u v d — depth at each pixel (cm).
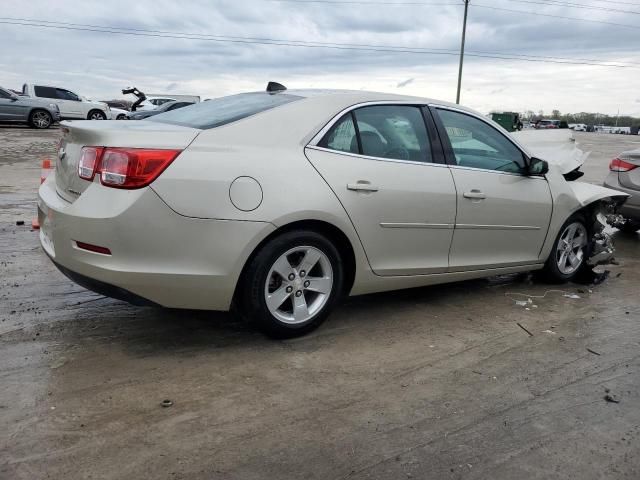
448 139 429
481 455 258
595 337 406
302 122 361
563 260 522
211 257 320
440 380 329
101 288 318
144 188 304
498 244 461
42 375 310
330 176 355
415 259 408
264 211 328
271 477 236
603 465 255
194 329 381
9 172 1134
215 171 318
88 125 340
